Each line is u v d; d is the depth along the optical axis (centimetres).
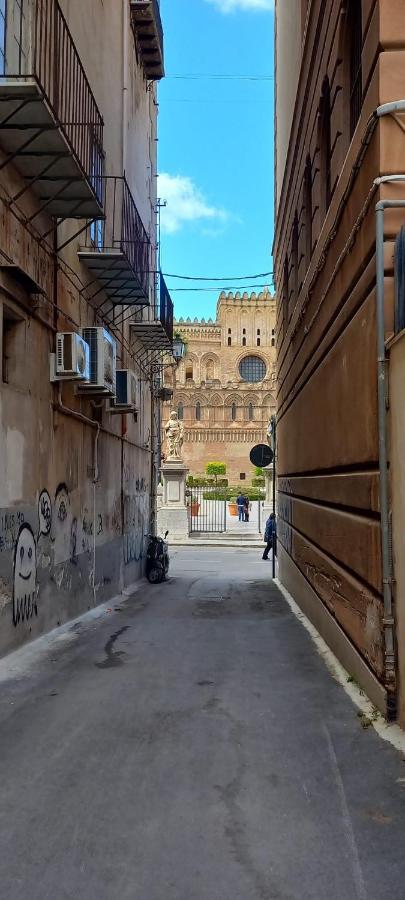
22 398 844
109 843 365
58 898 316
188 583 1802
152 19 1834
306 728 547
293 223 1419
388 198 582
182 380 10162
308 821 390
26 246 859
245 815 398
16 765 471
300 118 1241
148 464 2114
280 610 1260
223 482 8519
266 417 9794
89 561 1226
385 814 398
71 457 1092
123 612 1247
